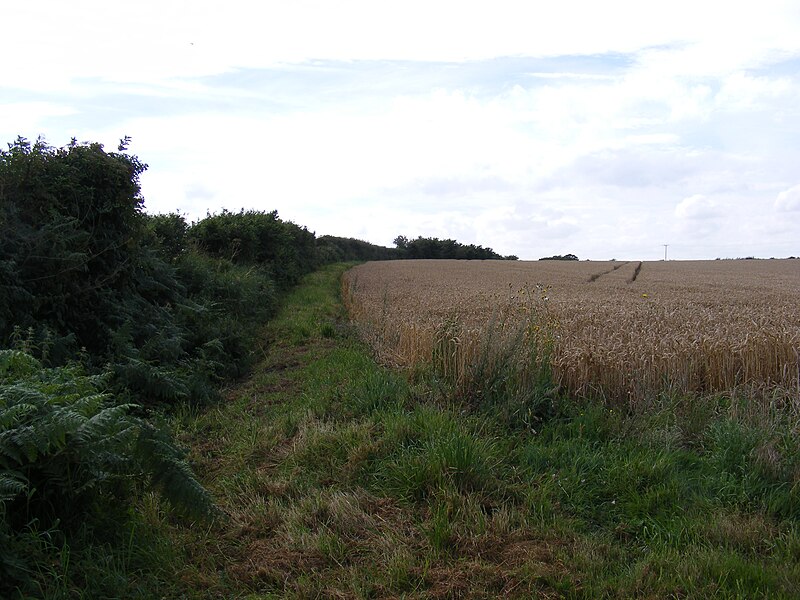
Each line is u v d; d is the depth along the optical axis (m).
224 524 4.52
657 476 5.21
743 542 4.30
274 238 25.20
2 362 4.44
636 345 8.24
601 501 5.01
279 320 15.92
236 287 14.00
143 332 8.45
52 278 7.34
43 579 3.41
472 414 6.85
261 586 3.86
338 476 5.39
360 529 4.51
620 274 45.25
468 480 5.07
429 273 45.25
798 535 4.37
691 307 15.51
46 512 3.92
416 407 6.77
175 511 4.46
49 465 3.82
